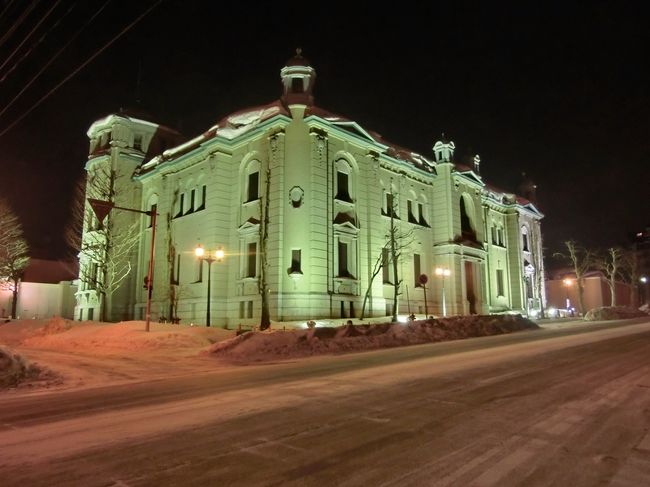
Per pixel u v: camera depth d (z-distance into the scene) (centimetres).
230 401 899
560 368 1216
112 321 4241
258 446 597
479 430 651
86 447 607
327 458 547
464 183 4834
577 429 652
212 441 622
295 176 3306
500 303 5350
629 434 627
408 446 586
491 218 5488
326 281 3228
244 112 3806
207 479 488
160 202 4228
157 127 4962
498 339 2352
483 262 4812
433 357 1573
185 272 3772
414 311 4053
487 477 482
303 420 725
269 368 1505
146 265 4297
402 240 4022
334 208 3416
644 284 8925
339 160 3578
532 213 6166
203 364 1720
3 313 6197
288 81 3725
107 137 4891
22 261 5791
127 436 657
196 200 3841
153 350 2108
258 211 3391
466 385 992
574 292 7838
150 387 1158
